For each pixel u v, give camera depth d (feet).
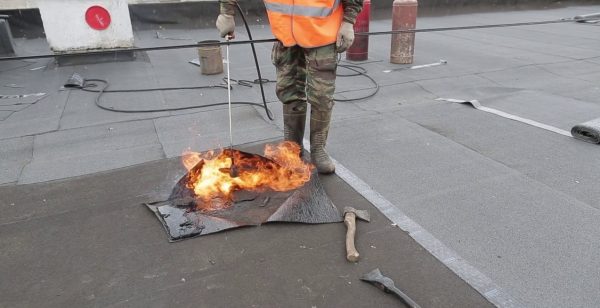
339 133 12.55
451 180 9.84
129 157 11.17
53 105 15.51
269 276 6.85
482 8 40.91
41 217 8.51
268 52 23.79
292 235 7.84
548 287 6.58
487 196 9.16
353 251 7.18
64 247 7.61
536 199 9.02
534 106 14.96
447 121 13.52
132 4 30.17
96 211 8.69
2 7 27.45
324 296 6.43
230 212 8.45
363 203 8.93
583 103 15.26
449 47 25.18
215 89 17.12
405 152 11.29
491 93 16.60
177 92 16.76
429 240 7.68
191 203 8.70
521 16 38.42
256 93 16.51
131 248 7.55
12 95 16.67
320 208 8.51
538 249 7.45
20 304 6.36
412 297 6.39
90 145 12.05
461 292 6.48
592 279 6.73
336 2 8.63
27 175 10.26
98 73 19.84
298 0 8.43
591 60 21.84
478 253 7.37
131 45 21.80
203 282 6.74
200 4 31.55
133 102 15.65
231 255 7.34
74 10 20.34
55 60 21.03
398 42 20.77
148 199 9.08
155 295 6.50
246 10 32.63
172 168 10.52
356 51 21.57
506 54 23.32
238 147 11.65
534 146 11.62
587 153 11.15
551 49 24.50
